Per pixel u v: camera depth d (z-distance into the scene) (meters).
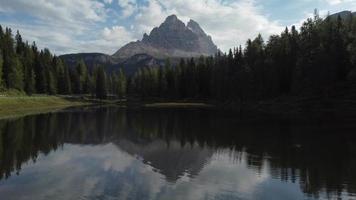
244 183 26.89
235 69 131.38
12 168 31.61
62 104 138.38
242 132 53.19
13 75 126.25
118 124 67.56
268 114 83.50
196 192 24.83
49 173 29.91
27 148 41.56
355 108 76.38
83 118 79.75
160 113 95.94
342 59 92.31
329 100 84.00
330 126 56.25
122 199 23.47
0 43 135.38
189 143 44.84
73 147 42.66
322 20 113.31
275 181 27.25
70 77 180.75
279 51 113.75
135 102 167.62
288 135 48.75
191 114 90.31
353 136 46.28
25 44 159.75
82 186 26.23
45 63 157.50
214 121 70.56
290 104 91.75
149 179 28.02
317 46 96.12
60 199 23.44
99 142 46.41
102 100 176.38
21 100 113.12
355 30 101.00
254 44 130.88
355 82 86.44
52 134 53.22
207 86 157.62
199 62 170.25
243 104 115.00
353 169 30.36
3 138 48.66
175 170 30.95
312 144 41.75
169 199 23.45
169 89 171.12
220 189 25.44
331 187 25.66
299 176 28.48
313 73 90.81
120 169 31.47
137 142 46.25
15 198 23.61
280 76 107.00
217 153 38.19
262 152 38.06
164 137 50.19
